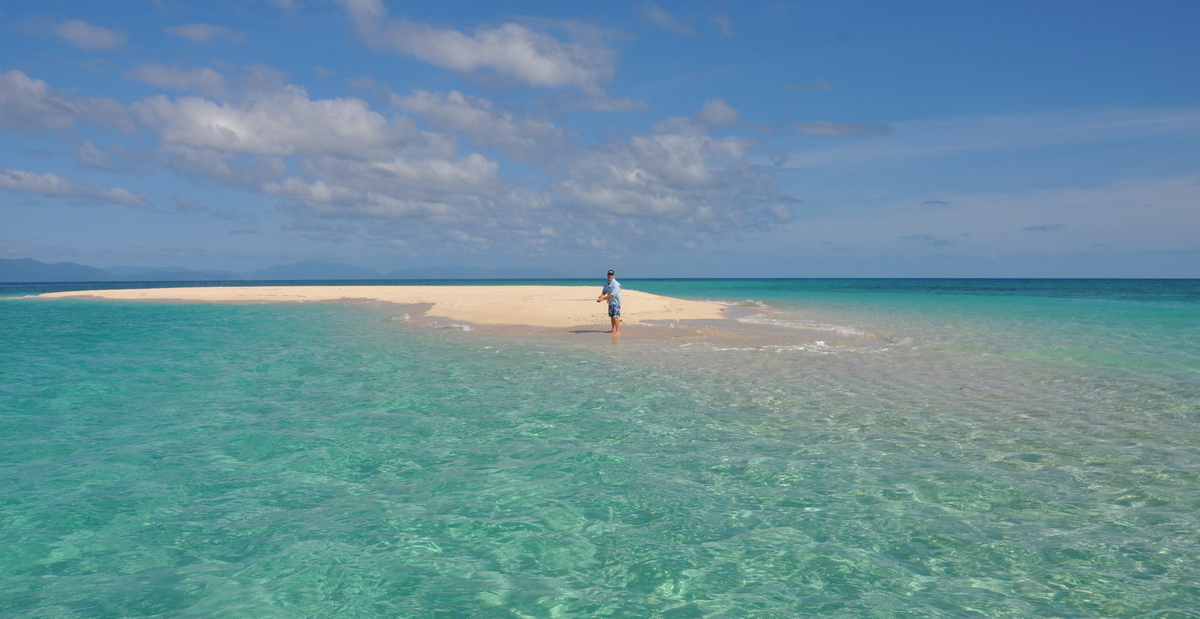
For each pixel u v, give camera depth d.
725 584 5.26
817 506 6.89
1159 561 5.59
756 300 55.44
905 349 19.78
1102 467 8.18
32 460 8.50
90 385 13.66
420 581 5.32
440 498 7.13
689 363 16.70
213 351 19.08
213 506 6.93
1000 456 8.66
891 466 8.22
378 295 56.50
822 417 10.84
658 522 6.48
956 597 5.02
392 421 10.55
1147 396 12.62
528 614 4.81
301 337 23.09
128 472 8.04
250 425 10.30
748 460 8.47
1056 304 47.44
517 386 13.53
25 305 46.16
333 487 7.51
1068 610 4.82
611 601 5.01
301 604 4.95
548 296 42.78
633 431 9.91
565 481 7.66
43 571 5.49
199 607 4.91
